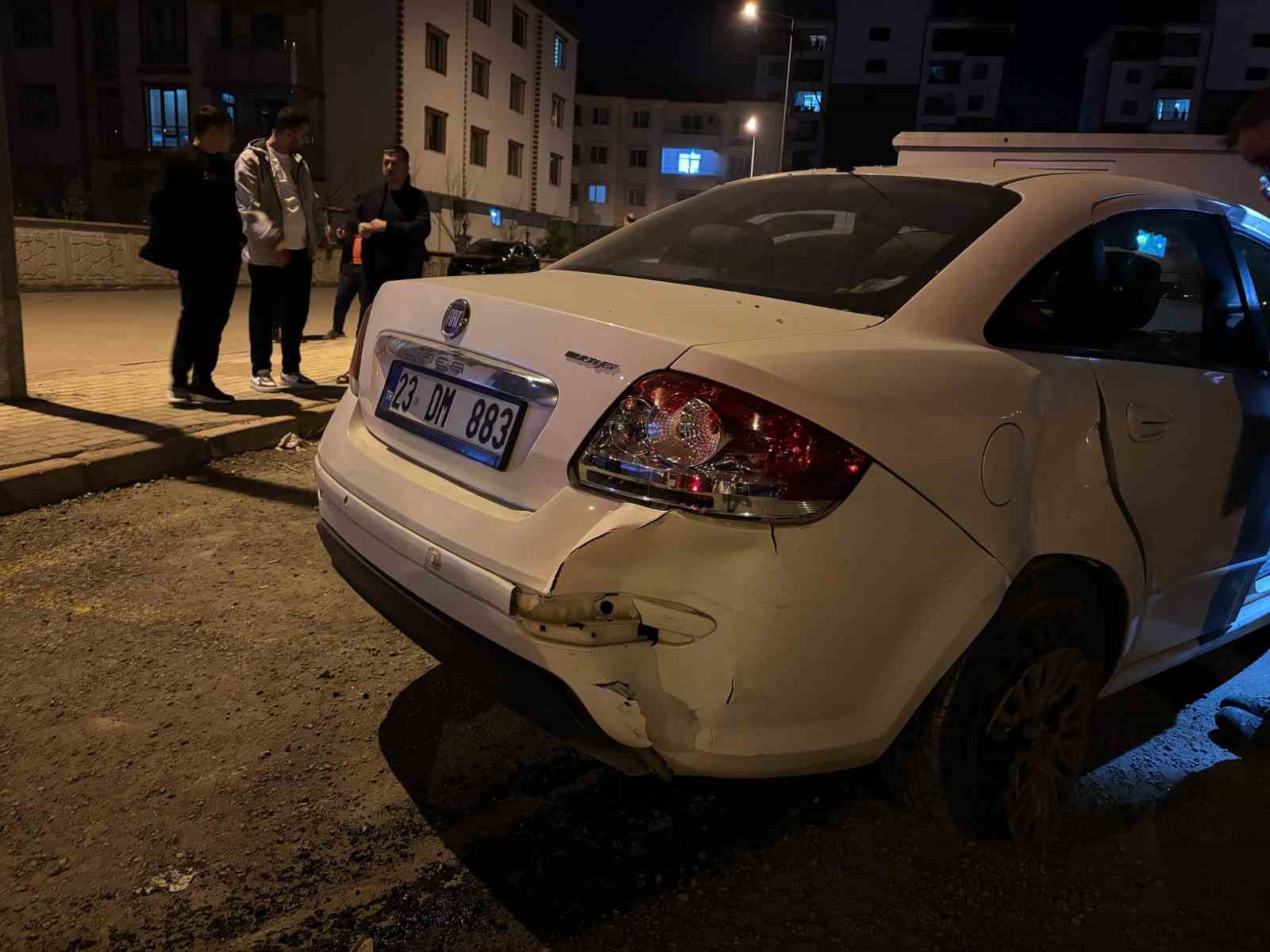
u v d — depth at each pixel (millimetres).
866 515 1830
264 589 3744
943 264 2303
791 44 32219
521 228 42625
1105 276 2523
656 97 65875
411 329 2471
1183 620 2773
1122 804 2621
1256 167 2844
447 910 2053
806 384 1805
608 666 1784
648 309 2088
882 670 1948
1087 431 2256
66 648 3141
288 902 2049
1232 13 68688
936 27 70500
